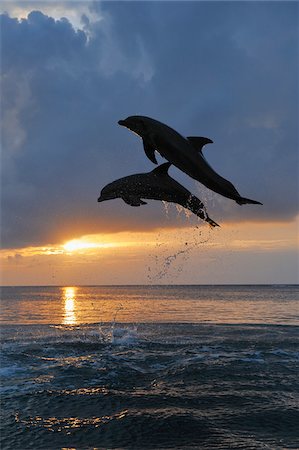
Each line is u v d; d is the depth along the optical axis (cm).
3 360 1534
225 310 4422
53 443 821
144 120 820
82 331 2355
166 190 871
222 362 1485
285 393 1134
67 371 1376
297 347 1777
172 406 1034
